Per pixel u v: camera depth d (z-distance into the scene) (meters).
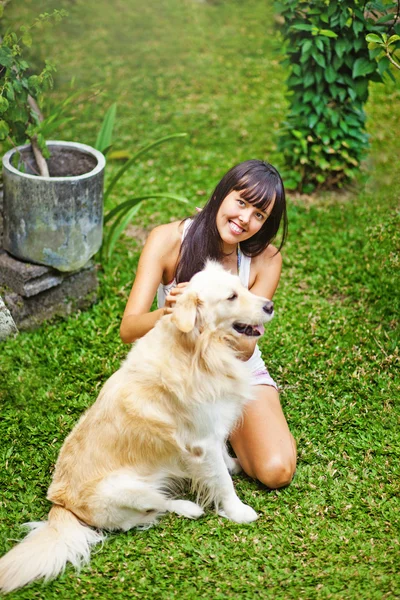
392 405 3.97
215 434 3.18
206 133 7.42
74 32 9.18
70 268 4.55
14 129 4.53
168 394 3.10
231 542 3.15
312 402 3.99
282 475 3.38
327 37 5.40
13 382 4.12
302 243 5.64
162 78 8.48
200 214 3.46
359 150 6.16
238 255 3.61
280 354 4.37
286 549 3.11
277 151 6.69
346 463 3.58
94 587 2.94
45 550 2.95
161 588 2.93
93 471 3.15
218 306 3.01
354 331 4.54
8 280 4.53
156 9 10.08
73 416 3.91
